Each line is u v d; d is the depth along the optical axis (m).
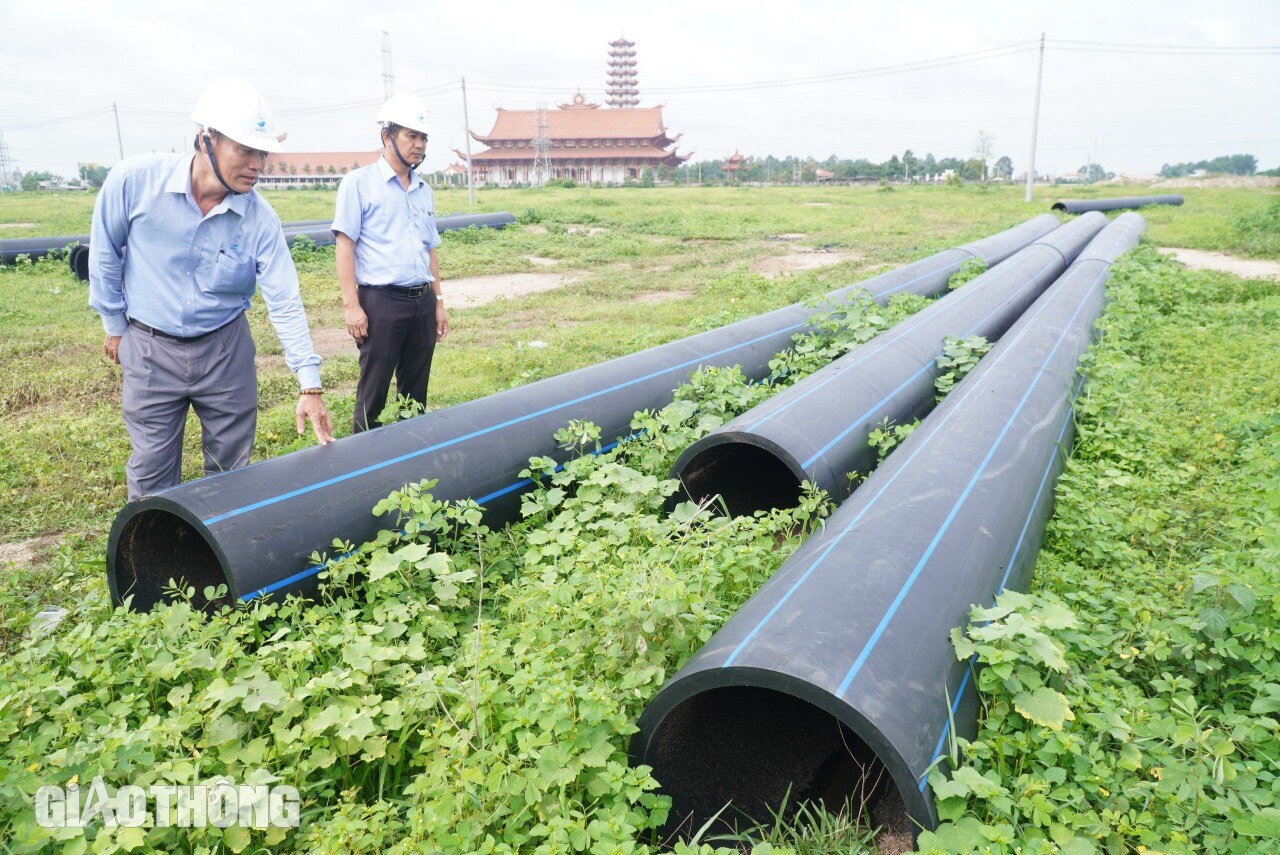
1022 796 2.49
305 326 4.29
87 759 2.64
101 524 5.23
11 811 2.42
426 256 5.28
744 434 4.45
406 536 3.86
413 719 2.92
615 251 19.28
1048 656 2.73
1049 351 6.67
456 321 11.56
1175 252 18.20
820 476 4.46
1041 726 2.71
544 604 3.32
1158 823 2.55
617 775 2.53
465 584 3.85
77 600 4.11
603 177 105.75
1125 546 4.30
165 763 2.57
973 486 3.91
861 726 2.38
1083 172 144.62
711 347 6.93
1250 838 2.46
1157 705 3.07
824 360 7.34
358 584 3.83
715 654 2.63
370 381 5.35
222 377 4.29
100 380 8.52
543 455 4.88
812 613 2.78
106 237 3.89
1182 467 5.35
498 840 2.52
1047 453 4.93
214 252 4.01
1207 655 3.36
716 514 4.88
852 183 112.12
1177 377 7.56
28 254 17.30
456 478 4.39
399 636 3.34
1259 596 3.42
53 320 12.02
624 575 3.48
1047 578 4.05
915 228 23.56
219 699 2.78
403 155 4.99
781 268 16.44
